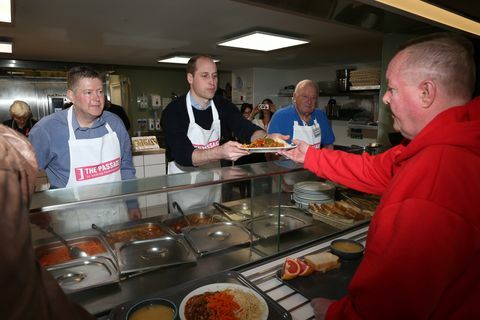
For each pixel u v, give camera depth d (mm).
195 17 2703
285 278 1050
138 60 5480
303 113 2535
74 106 1725
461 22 2037
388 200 681
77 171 1748
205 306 865
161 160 3648
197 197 1429
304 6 1609
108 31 3203
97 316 849
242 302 893
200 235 1266
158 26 3020
